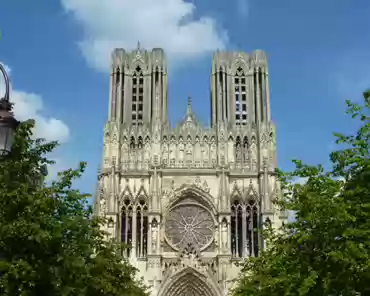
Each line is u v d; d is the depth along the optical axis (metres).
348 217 39.66
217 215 109.94
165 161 113.94
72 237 42.56
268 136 114.50
